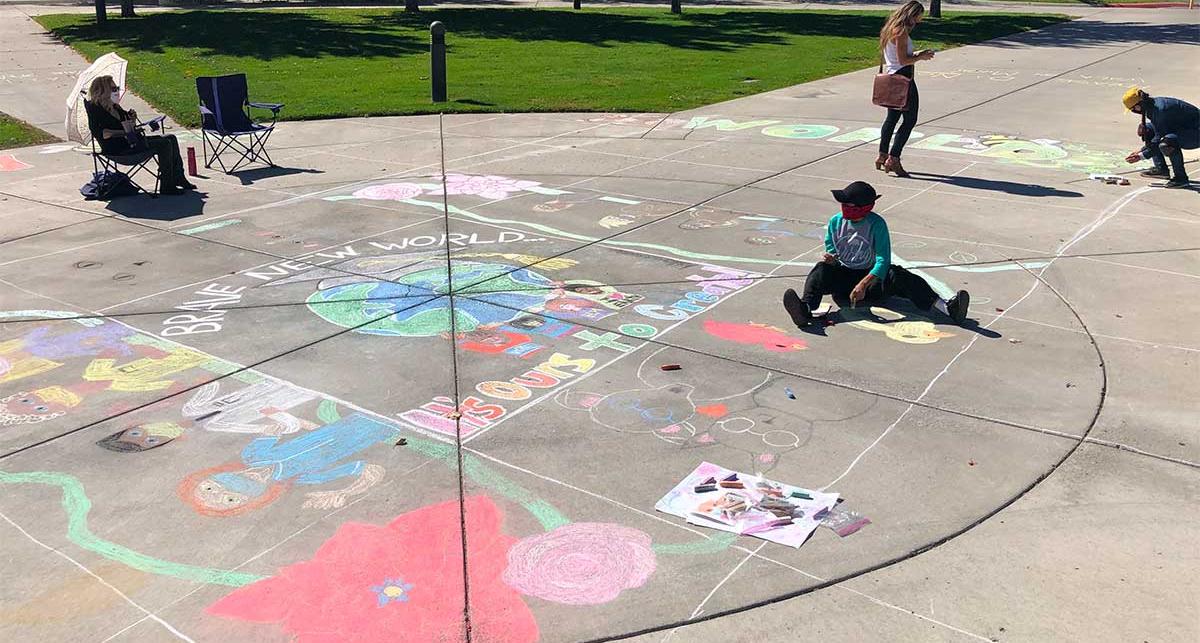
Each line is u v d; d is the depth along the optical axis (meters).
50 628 3.74
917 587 3.92
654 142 12.73
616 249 8.33
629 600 3.87
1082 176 10.66
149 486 4.72
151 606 3.86
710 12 31.62
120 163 10.27
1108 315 6.74
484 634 3.69
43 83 18.05
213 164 11.83
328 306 7.07
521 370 5.95
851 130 13.31
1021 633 3.65
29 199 10.30
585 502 4.54
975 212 9.32
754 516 4.41
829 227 6.69
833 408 5.42
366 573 4.05
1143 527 4.30
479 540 4.27
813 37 25.12
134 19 26.80
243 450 5.04
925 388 5.66
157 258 8.26
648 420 5.30
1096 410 5.36
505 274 7.71
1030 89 16.53
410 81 17.59
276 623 3.76
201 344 6.40
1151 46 22.58
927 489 4.62
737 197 9.96
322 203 9.97
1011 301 7.03
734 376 5.84
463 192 10.31
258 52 21.31
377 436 5.17
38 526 4.40
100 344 6.43
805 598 3.87
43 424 5.35
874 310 6.90
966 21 29.52
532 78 18.02
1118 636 3.62
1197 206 9.40
